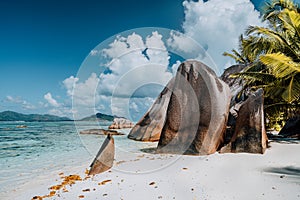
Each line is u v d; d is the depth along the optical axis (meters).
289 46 8.23
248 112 6.62
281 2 10.35
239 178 4.02
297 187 3.41
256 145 6.18
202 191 3.46
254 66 10.16
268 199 3.04
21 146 10.30
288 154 5.86
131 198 3.31
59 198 3.46
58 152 8.45
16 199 3.58
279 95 9.20
